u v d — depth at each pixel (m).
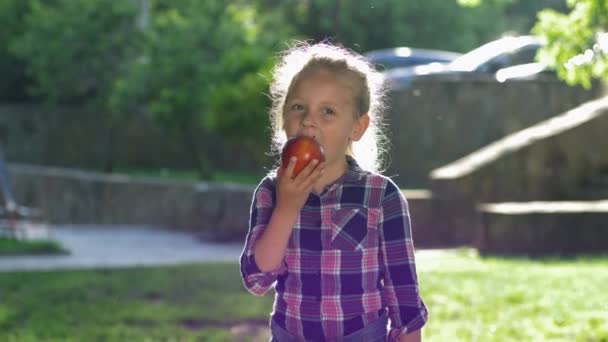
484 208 13.87
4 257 15.09
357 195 3.29
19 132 30.78
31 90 28.11
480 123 18.78
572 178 16.42
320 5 31.61
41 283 11.24
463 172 15.41
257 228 3.29
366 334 3.26
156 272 11.97
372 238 3.27
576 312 8.49
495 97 18.73
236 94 16.92
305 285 3.26
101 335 8.33
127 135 27.36
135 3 27.22
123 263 13.91
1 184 18.72
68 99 28.66
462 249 14.23
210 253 15.33
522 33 38.59
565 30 8.16
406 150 19.44
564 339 7.62
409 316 3.24
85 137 28.59
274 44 22.23
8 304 9.89
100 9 25.84
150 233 19.31
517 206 13.95
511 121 18.67
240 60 18.38
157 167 26.72
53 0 29.55
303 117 3.25
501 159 15.73
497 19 34.75
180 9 23.83
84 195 24.16
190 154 26.02
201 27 21.08
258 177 22.45
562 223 13.60
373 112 3.48
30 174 26.92
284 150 3.07
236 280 11.19
